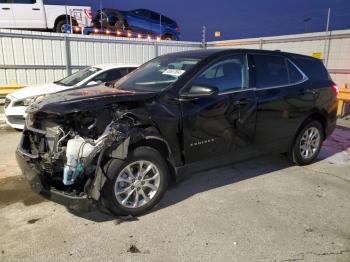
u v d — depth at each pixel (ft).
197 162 13.56
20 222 11.78
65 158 11.30
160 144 12.48
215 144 13.89
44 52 41.68
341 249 10.62
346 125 29.68
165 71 14.28
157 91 12.98
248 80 14.96
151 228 11.52
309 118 17.70
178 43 53.01
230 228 11.63
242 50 15.23
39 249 10.25
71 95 12.71
